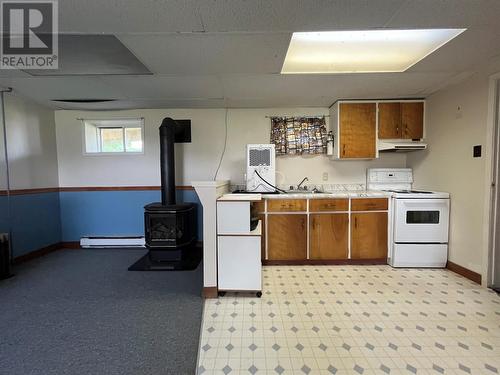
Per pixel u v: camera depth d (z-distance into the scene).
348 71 2.50
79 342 1.76
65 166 3.91
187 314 2.10
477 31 1.77
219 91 3.01
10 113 3.19
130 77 2.55
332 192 3.44
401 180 3.60
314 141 3.68
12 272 2.99
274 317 2.04
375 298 2.32
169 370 1.52
